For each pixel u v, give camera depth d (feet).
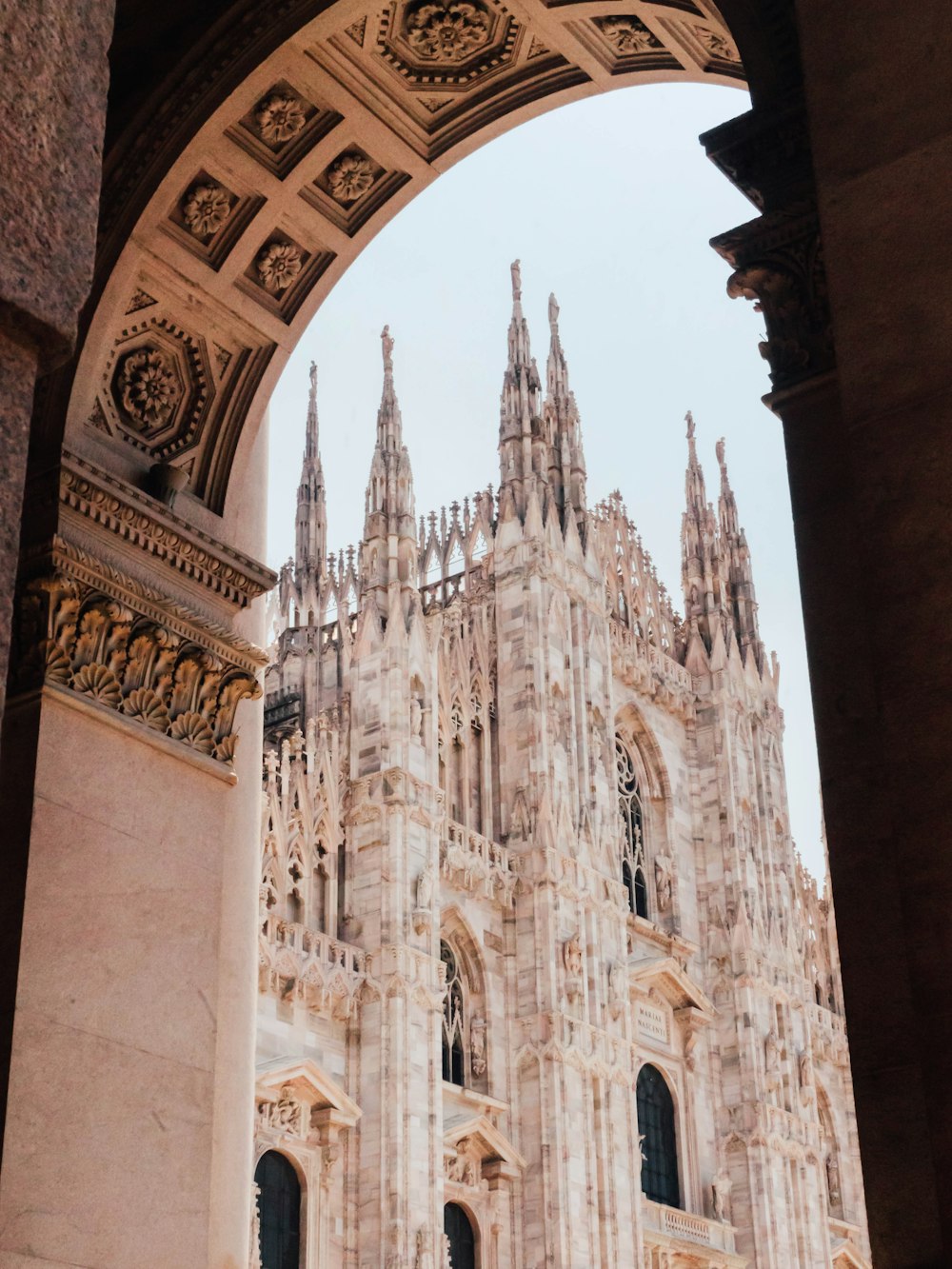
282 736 176.45
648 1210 183.83
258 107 46.06
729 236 33.22
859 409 24.53
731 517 250.16
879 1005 25.75
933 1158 21.36
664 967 198.70
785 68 33.50
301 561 189.47
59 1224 36.11
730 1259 192.65
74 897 39.40
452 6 45.47
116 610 42.32
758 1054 208.13
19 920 37.96
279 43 44.55
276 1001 146.10
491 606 196.75
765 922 220.23
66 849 39.63
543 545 197.36
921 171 24.97
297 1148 142.31
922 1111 24.62
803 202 32.58
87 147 18.76
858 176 25.53
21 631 41.34
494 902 177.47
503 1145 164.66
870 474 24.17
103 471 43.34
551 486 206.49
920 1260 23.68
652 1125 195.52
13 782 39.78
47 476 42.50
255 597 48.19
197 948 42.09
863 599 23.86
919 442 23.88
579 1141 170.60
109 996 39.27
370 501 180.04
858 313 24.95
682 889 214.90
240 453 49.19
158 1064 39.88
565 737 190.90
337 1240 143.84
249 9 44.24
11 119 17.84
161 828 42.32
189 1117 40.22
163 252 46.39
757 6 33.76
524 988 175.73
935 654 23.00
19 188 17.79
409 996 154.81
